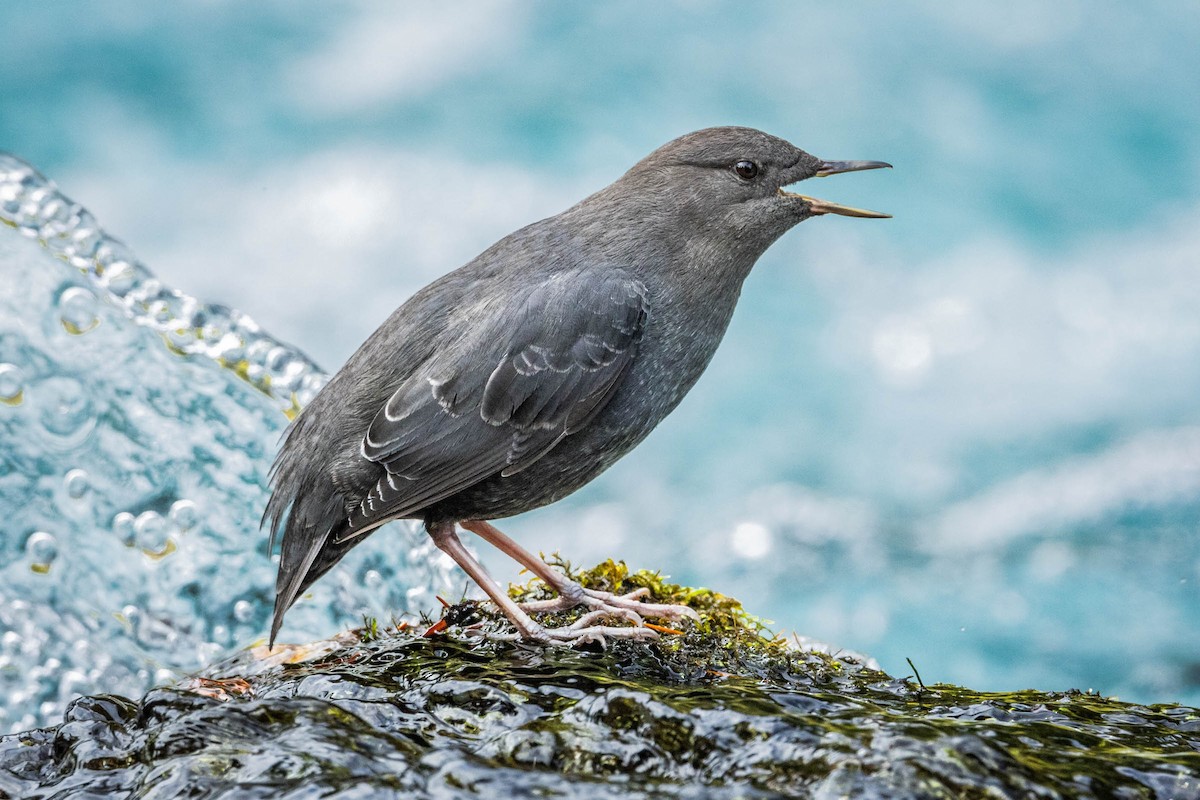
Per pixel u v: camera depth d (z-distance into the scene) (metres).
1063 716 5.02
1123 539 13.86
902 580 13.79
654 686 5.13
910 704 5.21
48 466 7.43
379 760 4.37
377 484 5.91
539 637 5.88
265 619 7.45
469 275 6.18
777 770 4.24
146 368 7.85
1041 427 16.16
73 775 4.61
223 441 7.77
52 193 8.38
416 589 7.82
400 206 19.64
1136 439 15.45
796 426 16.52
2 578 7.17
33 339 7.64
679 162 6.34
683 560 14.66
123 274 8.24
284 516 7.59
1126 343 17.09
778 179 6.38
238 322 8.35
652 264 6.19
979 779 4.07
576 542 15.19
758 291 18.44
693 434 16.55
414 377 5.93
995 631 12.75
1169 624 12.48
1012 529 14.34
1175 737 4.79
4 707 6.89
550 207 19.50
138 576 7.39
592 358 5.98
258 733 4.60
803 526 14.86
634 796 4.03
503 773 4.17
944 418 16.41
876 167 6.59
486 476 5.98
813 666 5.82
